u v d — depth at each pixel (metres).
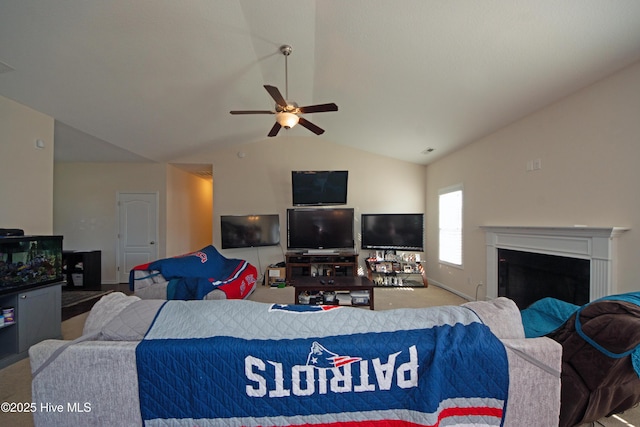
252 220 5.53
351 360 0.96
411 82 3.03
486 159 3.91
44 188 3.15
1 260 2.45
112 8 2.10
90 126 3.71
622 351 1.15
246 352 0.96
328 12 2.31
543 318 2.08
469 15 2.03
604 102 2.37
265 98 3.86
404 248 5.32
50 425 0.96
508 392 0.96
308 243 5.49
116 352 0.95
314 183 5.50
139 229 5.63
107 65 2.68
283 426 0.97
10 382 2.14
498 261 3.63
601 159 2.38
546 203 2.94
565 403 1.34
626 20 1.80
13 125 2.87
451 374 0.96
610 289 2.26
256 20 2.44
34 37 2.21
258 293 4.71
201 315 1.09
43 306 2.70
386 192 5.86
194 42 2.61
